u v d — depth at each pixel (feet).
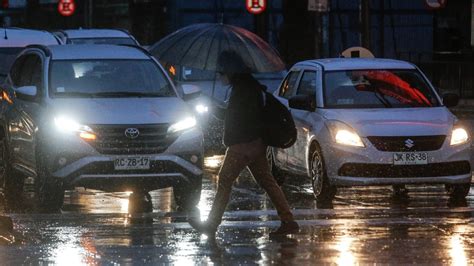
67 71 94.32
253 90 70.90
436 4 193.26
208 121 128.36
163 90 94.32
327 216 81.76
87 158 87.15
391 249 64.59
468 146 95.40
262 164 71.72
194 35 96.27
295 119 102.01
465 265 59.06
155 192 102.01
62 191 88.94
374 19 270.87
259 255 62.90
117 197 98.89
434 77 215.31
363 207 90.94
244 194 99.60
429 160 93.81
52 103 90.22
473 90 207.92
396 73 102.12
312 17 261.03
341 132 94.27
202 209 91.04
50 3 325.01
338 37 265.54
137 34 287.48
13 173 100.27
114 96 92.22
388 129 94.02
